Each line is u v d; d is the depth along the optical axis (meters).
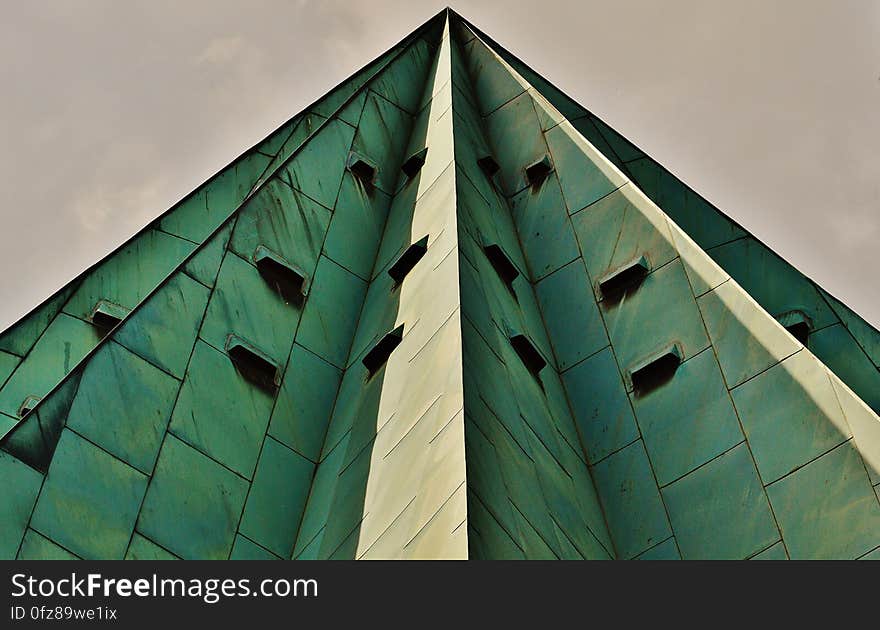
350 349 32.16
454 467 22.75
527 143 38.31
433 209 33.62
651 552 26.58
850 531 24.73
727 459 27.27
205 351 29.42
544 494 24.94
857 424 26.09
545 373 30.39
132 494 25.75
